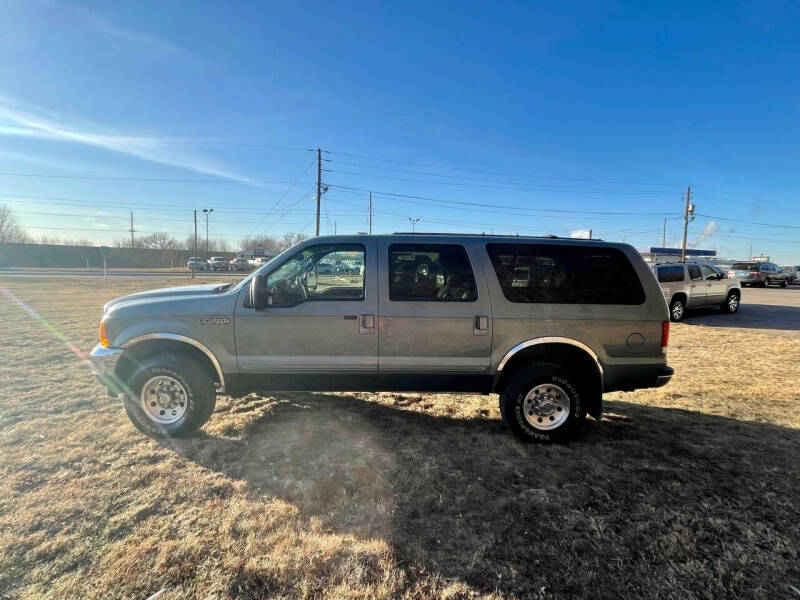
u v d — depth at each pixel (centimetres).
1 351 748
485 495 317
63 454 371
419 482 333
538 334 396
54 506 295
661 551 259
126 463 357
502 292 399
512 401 397
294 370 399
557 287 404
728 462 369
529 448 394
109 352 393
